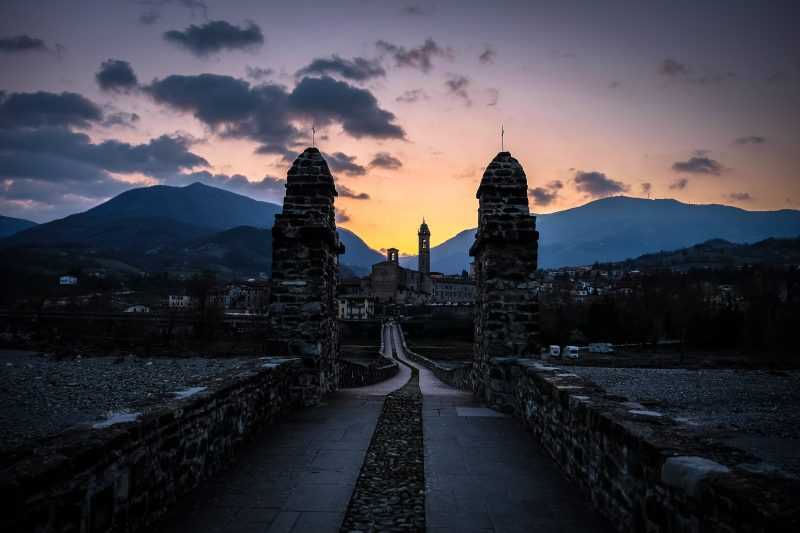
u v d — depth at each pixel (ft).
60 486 10.61
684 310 237.25
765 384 132.26
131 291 424.05
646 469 13.06
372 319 320.29
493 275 37.06
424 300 461.78
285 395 32.14
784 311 211.00
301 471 20.54
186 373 120.88
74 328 202.59
